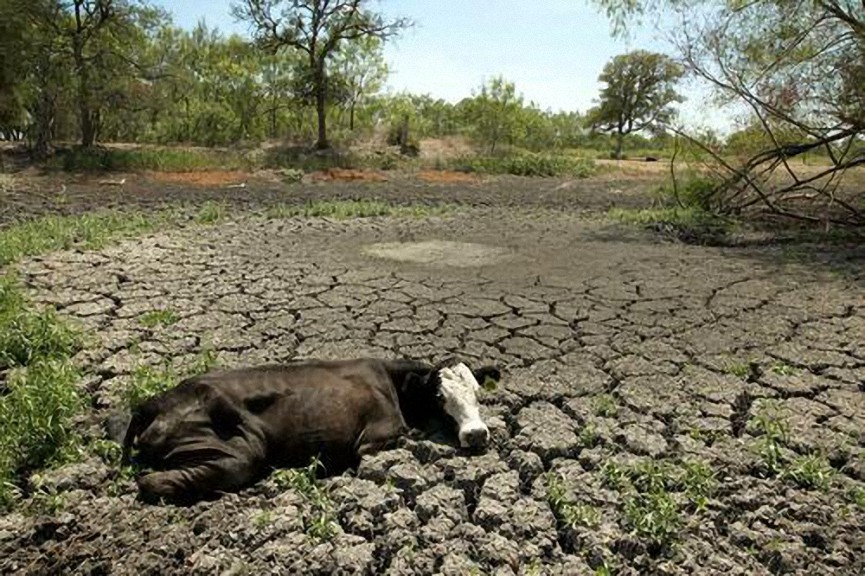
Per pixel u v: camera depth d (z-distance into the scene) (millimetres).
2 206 13016
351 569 2615
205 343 5020
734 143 12102
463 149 28078
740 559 2725
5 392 4285
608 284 6984
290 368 3516
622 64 34406
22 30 19531
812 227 10992
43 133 20766
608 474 3266
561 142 36969
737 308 6133
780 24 11055
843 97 10664
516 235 10156
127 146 24891
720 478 3309
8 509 3064
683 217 11562
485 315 5855
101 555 2748
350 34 25891
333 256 8227
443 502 3049
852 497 3152
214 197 15078
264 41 25469
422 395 3775
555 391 4297
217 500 3096
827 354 4973
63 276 6922
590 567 2699
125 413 3656
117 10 21016
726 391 4289
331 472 3410
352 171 21703
